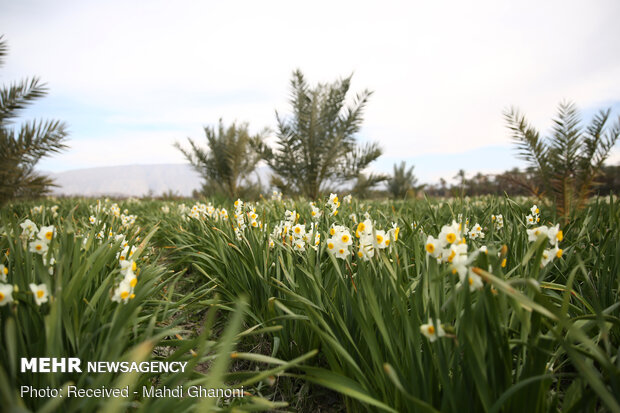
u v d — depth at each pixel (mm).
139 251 1985
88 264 1487
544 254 1378
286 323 1929
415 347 1233
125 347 1553
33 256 1608
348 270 1646
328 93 13477
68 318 1300
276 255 2229
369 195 16156
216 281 2588
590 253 2174
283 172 14070
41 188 8469
